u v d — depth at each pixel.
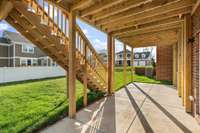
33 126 2.70
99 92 5.59
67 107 3.78
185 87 3.66
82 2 2.98
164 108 3.91
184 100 3.90
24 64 17.19
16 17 2.85
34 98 4.65
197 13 3.03
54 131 2.58
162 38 6.75
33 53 18.34
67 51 3.70
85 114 3.44
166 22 4.21
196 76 3.16
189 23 3.58
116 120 3.09
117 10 3.37
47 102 4.21
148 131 2.60
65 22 3.65
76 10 3.35
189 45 3.58
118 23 4.45
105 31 5.35
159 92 6.02
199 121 2.88
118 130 2.63
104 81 5.45
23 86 6.92
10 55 16.12
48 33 3.09
